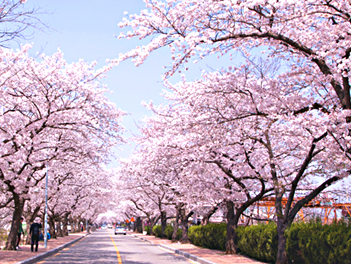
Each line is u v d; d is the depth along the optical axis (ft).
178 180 77.56
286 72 40.24
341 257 36.88
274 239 50.49
